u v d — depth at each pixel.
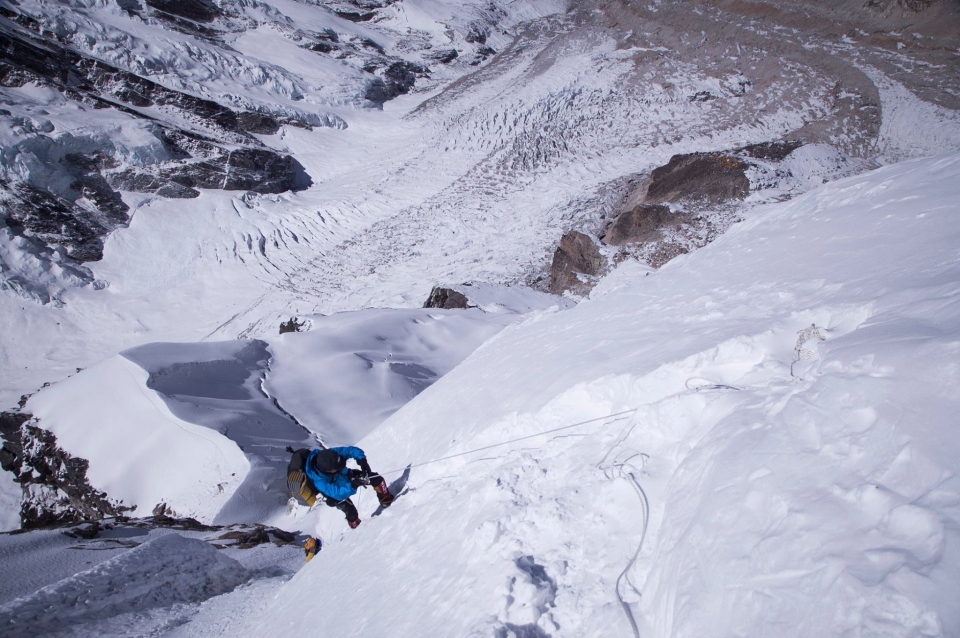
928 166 5.23
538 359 5.76
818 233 4.91
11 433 19.20
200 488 14.48
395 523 4.39
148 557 6.03
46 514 17.44
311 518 12.10
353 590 3.76
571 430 3.48
